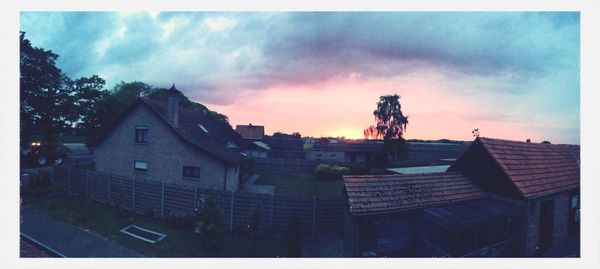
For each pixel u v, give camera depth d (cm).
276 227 1236
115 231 1212
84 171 1703
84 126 2788
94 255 1002
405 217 1016
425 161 3234
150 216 1401
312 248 1127
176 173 1845
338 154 4103
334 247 1138
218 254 1052
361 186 1007
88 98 2777
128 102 2831
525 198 1066
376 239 961
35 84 2567
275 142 5022
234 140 2906
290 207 1238
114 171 2012
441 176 1205
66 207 1500
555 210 1251
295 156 4241
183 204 1355
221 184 1766
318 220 1238
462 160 1315
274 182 2498
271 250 1101
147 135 1934
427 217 995
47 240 1098
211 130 2436
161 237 1165
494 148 1242
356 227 930
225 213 1276
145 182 1458
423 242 1016
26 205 1496
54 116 2717
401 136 3688
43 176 1812
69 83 2755
